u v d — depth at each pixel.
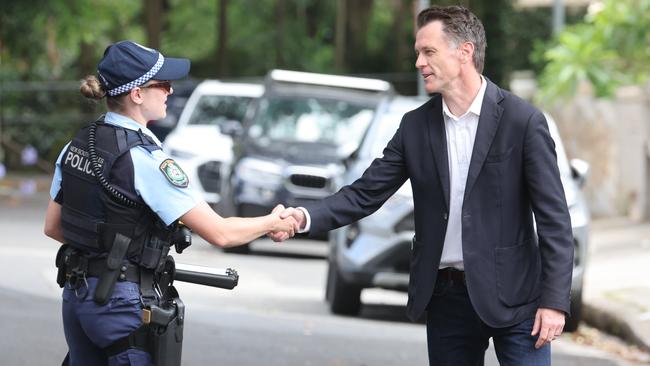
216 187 33.06
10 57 54.09
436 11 9.37
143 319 8.41
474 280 9.22
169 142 33.75
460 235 9.35
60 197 8.84
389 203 19.11
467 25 9.30
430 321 9.62
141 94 8.62
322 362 15.74
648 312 18.84
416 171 9.47
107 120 8.64
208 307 20.39
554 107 34.06
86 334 8.61
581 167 20.30
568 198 18.81
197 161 33.09
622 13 32.19
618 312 18.94
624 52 32.62
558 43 35.34
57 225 8.94
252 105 32.25
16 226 32.03
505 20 58.75
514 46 59.97
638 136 33.28
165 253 8.61
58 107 53.22
